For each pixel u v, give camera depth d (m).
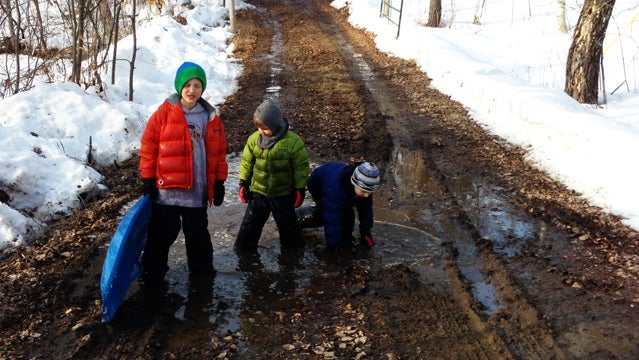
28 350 3.26
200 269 4.14
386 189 5.86
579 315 3.77
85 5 8.41
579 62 8.83
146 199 3.79
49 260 4.23
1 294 3.77
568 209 5.33
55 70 9.17
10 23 7.63
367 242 4.66
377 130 7.77
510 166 6.52
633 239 4.78
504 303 3.92
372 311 3.78
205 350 3.35
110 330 3.49
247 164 4.27
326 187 4.39
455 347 3.42
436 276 4.25
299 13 20.64
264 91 9.95
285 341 3.46
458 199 5.63
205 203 3.96
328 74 11.31
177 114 3.67
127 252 3.66
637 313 3.79
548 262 4.45
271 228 4.98
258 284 4.09
